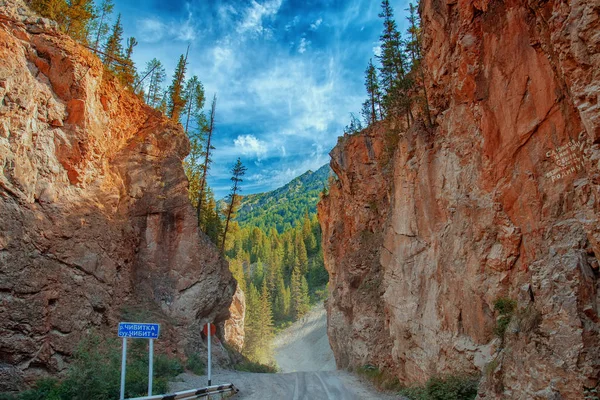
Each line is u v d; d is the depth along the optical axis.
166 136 29.95
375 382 22.33
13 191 16.73
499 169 13.38
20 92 17.62
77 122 21.23
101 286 20.98
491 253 13.66
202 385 19.30
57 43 20.80
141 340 22.78
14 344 15.30
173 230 28.56
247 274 109.62
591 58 7.52
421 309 18.70
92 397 13.53
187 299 27.59
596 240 7.82
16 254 16.22
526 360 9.33
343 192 42.16
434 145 19.73
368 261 34.25
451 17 16.72
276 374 27.27
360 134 39.22
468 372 13.99
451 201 16.89
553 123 11.16
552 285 9.30
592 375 7.72
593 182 7.61
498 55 13.42
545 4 9.78
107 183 23.94
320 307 92.50
